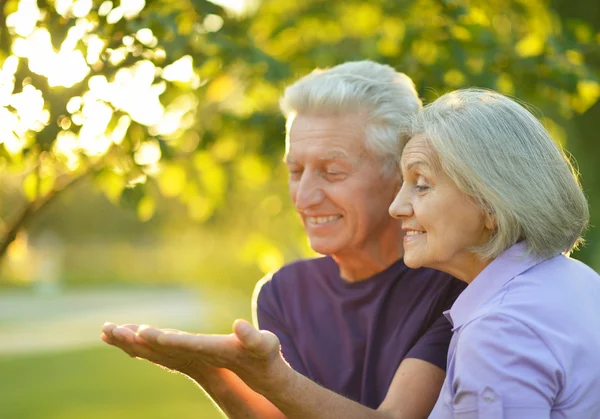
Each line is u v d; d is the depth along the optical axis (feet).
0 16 9.78
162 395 40.86
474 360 6.58
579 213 7.40
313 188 9.12
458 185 7.17
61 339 62.44
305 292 9.85
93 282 127.65
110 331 6.77
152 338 6.57
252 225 18.99
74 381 45.27
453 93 7.72
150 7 10.59
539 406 6.32
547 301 6.81
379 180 9.12
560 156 7.41
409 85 9.47
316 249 9.21
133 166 11.75
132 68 10.43
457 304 7.41
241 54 12.81
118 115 10.51
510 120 7.27
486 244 7.29
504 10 14.39
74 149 11.07
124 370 48.98
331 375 9.40
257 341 6.43
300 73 15.55
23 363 51.47
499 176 7.07
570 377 6.53
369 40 15.06
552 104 14.56
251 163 16.01
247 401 7.78
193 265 49.24
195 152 14.67
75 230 160.76
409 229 7.68
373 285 9.29
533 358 6.41
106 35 10.07
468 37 13.37
